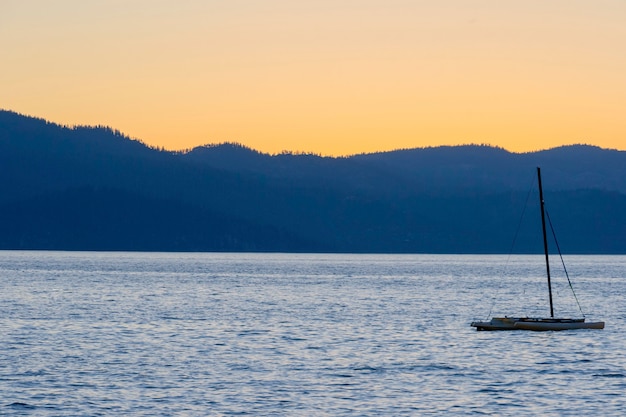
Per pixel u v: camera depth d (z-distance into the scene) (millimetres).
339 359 176125
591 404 139375
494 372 164125
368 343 199375
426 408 136000
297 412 132875
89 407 134125
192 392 144250
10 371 158625
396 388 149000
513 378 158750
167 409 133500
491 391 147750
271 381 153250
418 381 155000
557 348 194125
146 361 171125
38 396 140250
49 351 181375
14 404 135250
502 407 137125
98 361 170250
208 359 174375
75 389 145250
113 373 158375
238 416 130375
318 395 143250
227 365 167875
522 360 177500
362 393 145000
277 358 176500
